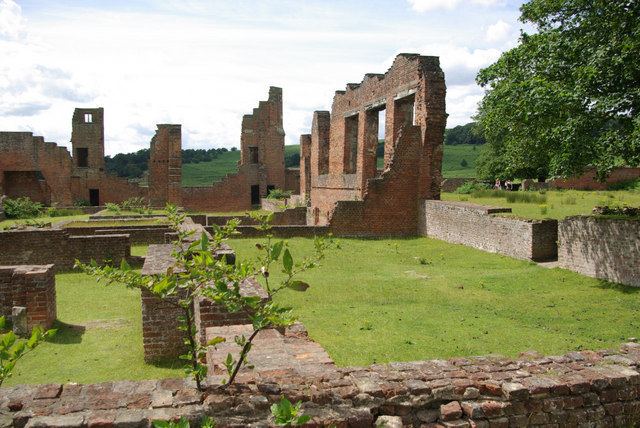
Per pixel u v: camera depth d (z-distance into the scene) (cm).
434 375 593
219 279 554
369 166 3519
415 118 2964
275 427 488
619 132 1537
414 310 1302
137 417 484
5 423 489
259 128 5922
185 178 8994
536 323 1174
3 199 4334
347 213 2917
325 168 4412
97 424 475
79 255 2062
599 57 1498
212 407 503
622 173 4903
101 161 5431
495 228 2131
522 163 2264
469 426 554
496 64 1936
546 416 581
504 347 985
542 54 1766
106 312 1402
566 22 1770
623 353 693
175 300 1026
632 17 1526
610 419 603
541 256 1911
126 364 1022
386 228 2967
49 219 3741
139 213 3728
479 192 3612
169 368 998
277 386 543
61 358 1052
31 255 2042
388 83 3195
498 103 1870
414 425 546
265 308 532
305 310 1301
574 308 1296
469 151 12269
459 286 1591
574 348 977
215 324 902
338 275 1803
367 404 537
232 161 11131
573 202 2916
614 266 1541
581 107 1552
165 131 5253
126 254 2080
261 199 5778
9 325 1265
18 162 5009
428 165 2931
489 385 575
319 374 580
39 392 530
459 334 1079
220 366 625
